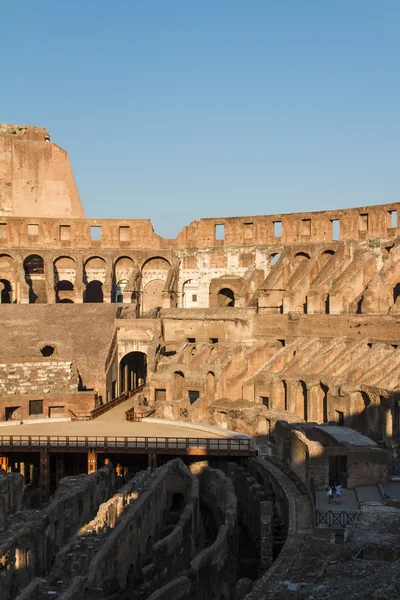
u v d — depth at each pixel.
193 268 103.12
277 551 42.72
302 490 45.66
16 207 108.94
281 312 92.31
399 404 53.94
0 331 84.00
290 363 72.38
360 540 27.91
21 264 98.88
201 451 58.53
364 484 43.59
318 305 84.88
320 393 66.44
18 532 36.06
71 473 63.59
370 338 70.38
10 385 74.75
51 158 111.19
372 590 22.30
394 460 49.03
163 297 98.00
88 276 104.25
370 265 85.88
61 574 33.38
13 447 60.28
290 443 52.78
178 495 52.12
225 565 39.00
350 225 92.19
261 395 72.88
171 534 38.97
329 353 71.31
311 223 96.19
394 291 85.00
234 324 87.69
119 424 70.44
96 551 35.03
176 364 79.19
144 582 35.91
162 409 74.31
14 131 112.12
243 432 66.00
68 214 111.56
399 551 26.66
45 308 89.75
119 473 63.25
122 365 89.00
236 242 101.94
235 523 43.03
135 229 104.69
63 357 81.75
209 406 70.88
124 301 97.44
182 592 32.69
